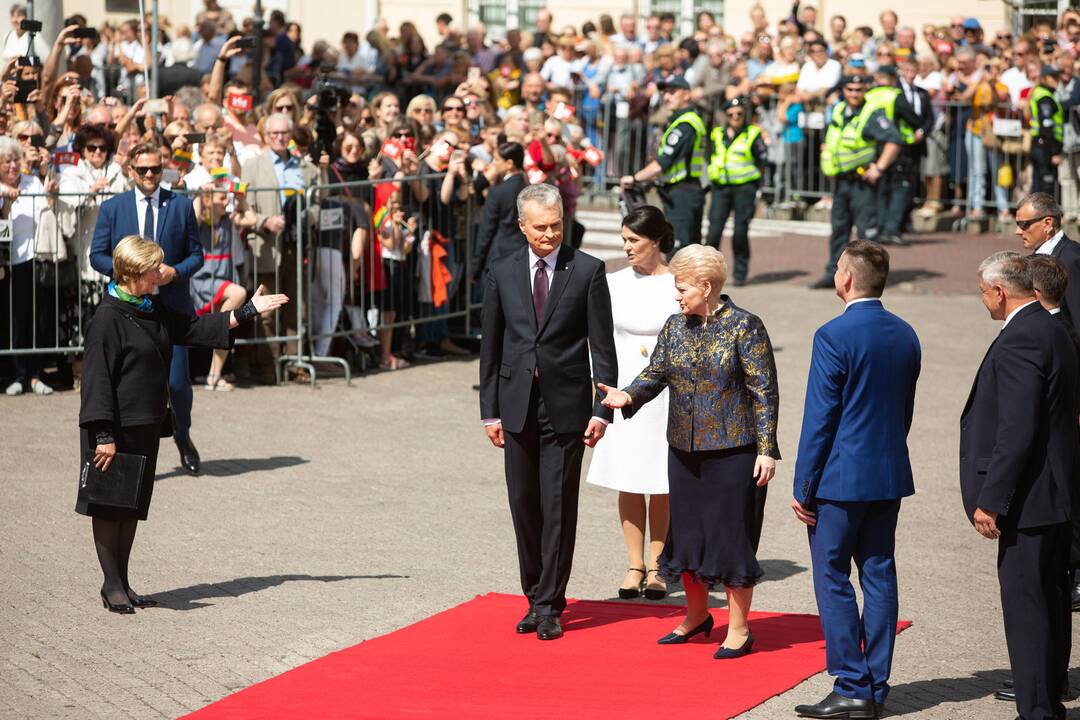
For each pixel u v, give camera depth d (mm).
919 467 17469
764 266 31188
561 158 22406
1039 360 9984
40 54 26375
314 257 21609
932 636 12055
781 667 11250
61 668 11094
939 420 19672
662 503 13305
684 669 11211
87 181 20344
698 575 11516
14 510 15336
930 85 34875
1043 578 10102
